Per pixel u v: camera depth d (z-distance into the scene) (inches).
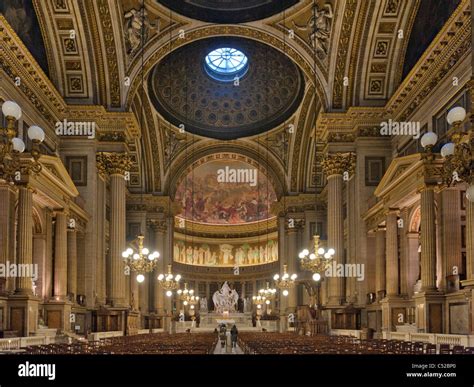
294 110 1523.1
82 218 993.5
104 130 1034.7
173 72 1493.6
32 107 869.2
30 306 738.8
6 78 758.5
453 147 438.9
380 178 1027.3
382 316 926.4
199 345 625.0
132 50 1055.0
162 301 1598.2
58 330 826.8
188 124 1612.9
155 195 1615.4
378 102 1039.6
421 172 768.3
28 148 847.1
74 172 1010.7
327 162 1043.9
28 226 746.2
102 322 1003.9
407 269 898.7
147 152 1593.3
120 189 1031.0
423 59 810.8
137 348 546.0
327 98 1063.0
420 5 915.4
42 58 962.7
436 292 741.3
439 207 759.7
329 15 1029.2
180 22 1075.9
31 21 900.0
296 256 1622.8
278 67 1498.5
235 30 1097.4
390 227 908.0
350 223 1056.8
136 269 872.9
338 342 671.1
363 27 979.3
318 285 1341.0
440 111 816.3
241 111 1637.6
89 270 999.6
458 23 717.3
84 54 997.2
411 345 546.6
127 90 1047.0
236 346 1098.7
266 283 1863.9
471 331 642.2
